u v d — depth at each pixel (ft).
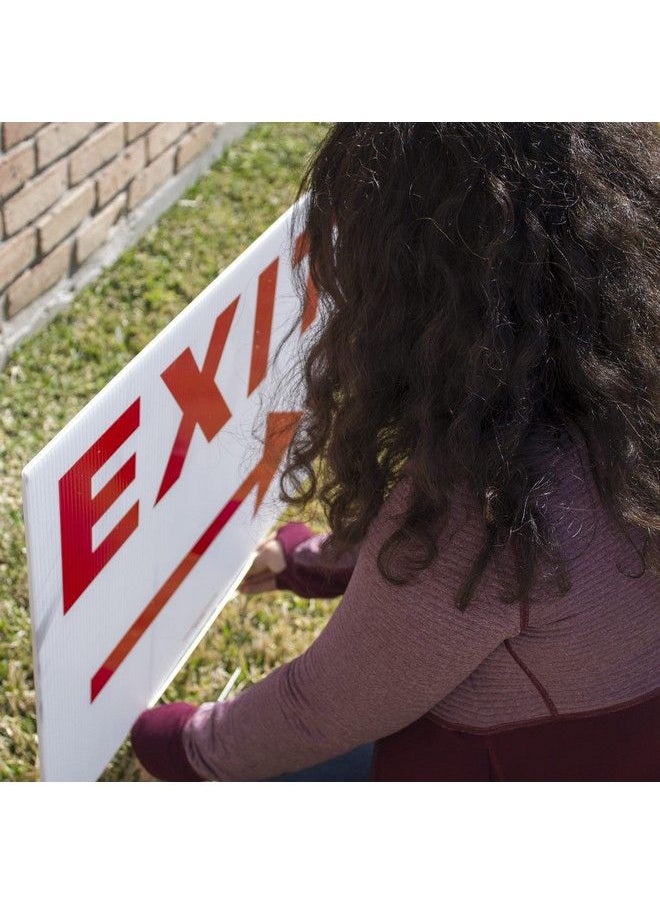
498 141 3.45
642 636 3.96
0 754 7.00
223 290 5.29
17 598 7.88
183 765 5.05
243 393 6.06
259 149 13.29
